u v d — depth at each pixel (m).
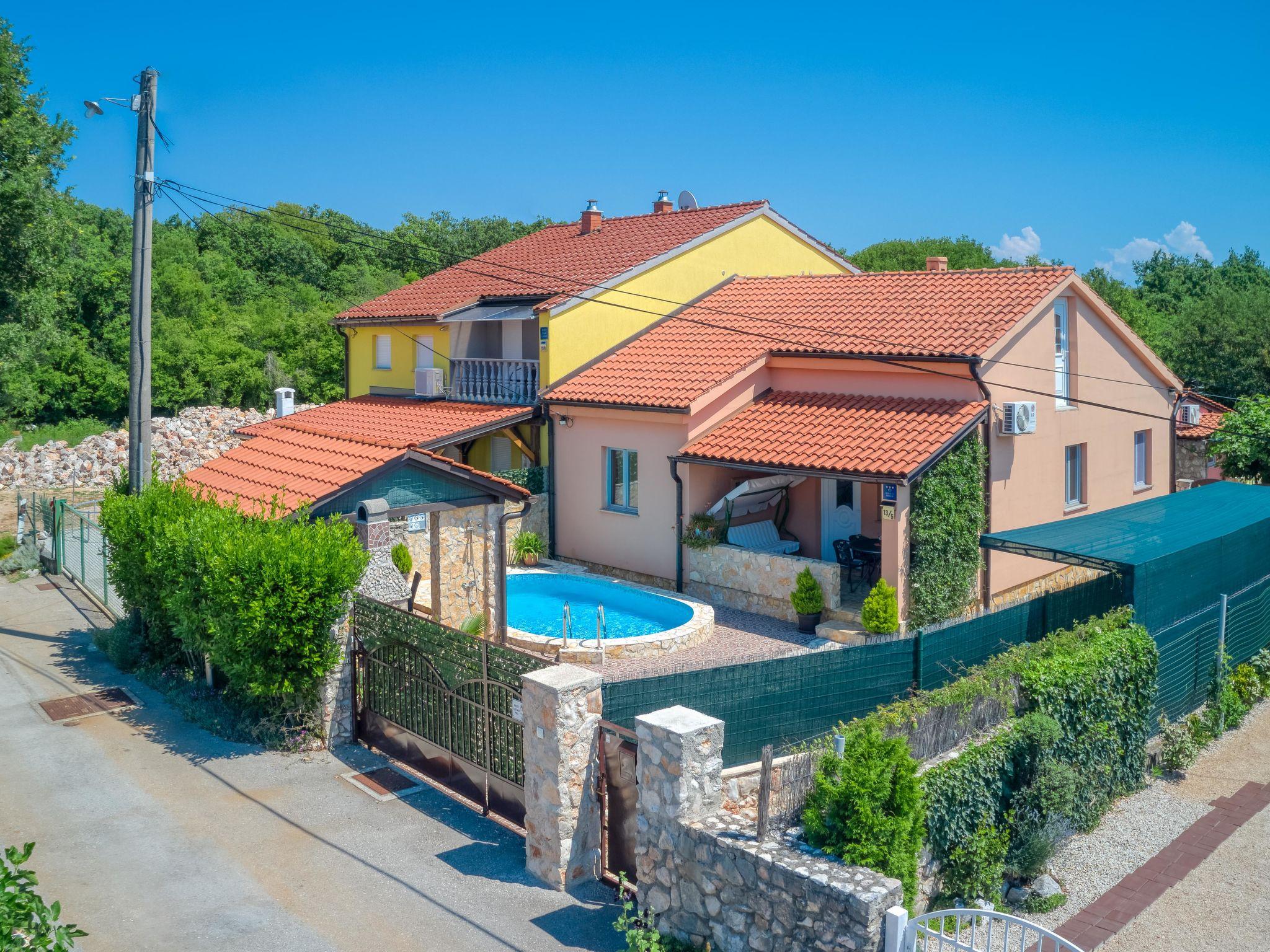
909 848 9.16
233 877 10.58
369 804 12.31
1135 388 26.08
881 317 23.23
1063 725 13.17
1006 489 21.23
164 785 12.75
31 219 32.94
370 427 26.69
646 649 18.11
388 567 15.67
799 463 19.86
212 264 61.50
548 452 25.52
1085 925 10.99
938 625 14.39
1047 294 21.91
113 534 16.53
